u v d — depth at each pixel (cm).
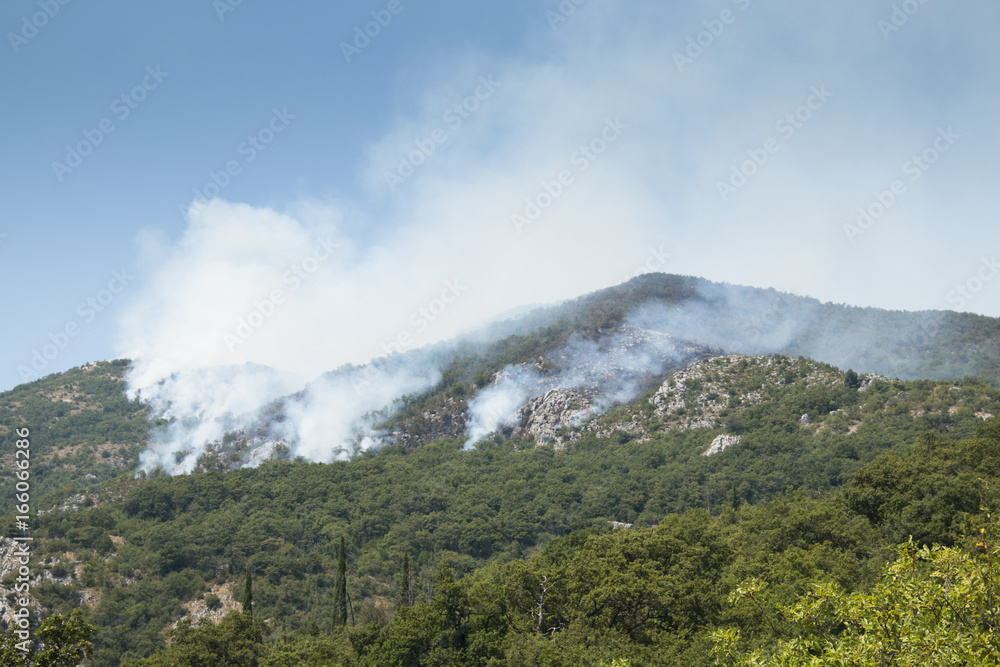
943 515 8294
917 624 2991
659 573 8006
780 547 9306
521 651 6750
